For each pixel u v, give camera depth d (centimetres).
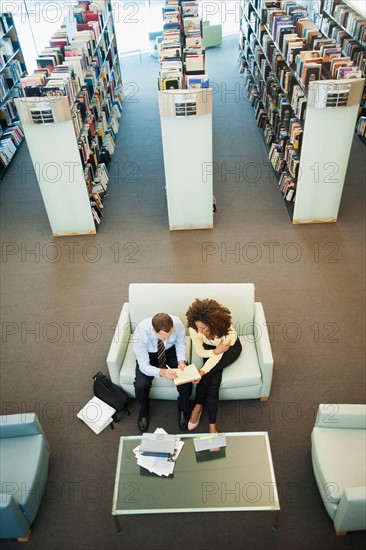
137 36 1171
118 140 750
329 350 399
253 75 828
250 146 712
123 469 285
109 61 785
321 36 586
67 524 294
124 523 292
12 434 305
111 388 356
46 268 510
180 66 515
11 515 263
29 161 718
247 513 295
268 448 291
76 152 489
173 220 544
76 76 553
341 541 279
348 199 584
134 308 365
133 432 344
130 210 593
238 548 279
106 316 446
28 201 625
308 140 478
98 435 343
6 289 485
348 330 417
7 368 400
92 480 316
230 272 488
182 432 341
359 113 718
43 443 306
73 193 519
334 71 486
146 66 1034
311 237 529
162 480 278
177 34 645
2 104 729
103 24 744
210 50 1091
